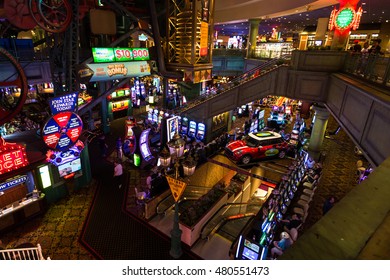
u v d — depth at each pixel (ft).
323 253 4.07
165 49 56.49
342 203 5.27
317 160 51.21
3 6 29.27
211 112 57.47
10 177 31.32
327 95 41.27
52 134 33.24
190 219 31.22
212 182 46.88
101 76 40.83
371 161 19.94
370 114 20.94
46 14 31.45
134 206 38.04
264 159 53.83
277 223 32.50
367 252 4.11
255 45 83.56
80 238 31.83
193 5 49.96
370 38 98.58
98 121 71.97
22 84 28.53
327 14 74.28
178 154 24.98
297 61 43.91
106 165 50.19
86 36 60.03
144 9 55.16
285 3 63.57
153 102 87.20
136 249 30.50
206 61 58.23
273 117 73.05
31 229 33.06
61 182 38.29
